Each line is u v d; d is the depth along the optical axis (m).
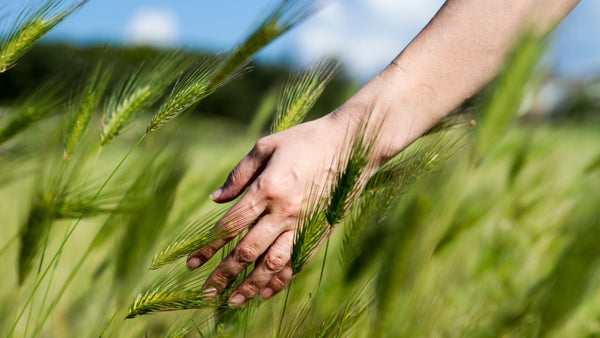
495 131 0.67
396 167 0.75
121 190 0.73
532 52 0.65
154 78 0.76
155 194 0.72
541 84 0.67
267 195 0.71
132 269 0.73
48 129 0.73
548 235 0.87
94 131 0.75
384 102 0.73
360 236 0.73
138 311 0.71
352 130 0.73
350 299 0.73
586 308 0.70
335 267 0.76
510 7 0.73
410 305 0.74
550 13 0.68
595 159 0.89
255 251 0.71
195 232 0.72
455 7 0.75
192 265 0.73
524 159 0.93
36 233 0.71
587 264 0.62
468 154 0.72
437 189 0.74
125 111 0.75
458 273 0.83
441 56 0.74
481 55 0.73
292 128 0.74
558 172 0.96
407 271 0.74
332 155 0.72
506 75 0.66
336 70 0.81
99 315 0.79
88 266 0.85
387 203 0.73
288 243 0.72
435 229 0.81
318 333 0.72
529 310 0.69
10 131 0.72
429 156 0.74
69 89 0.75
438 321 0.75
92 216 0.72
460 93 0.74
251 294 0.72
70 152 0.73
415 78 0.74
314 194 0.70
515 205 0.92
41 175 0.71
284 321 0.76
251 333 0.76
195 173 0.89
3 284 0.84
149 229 0.72
